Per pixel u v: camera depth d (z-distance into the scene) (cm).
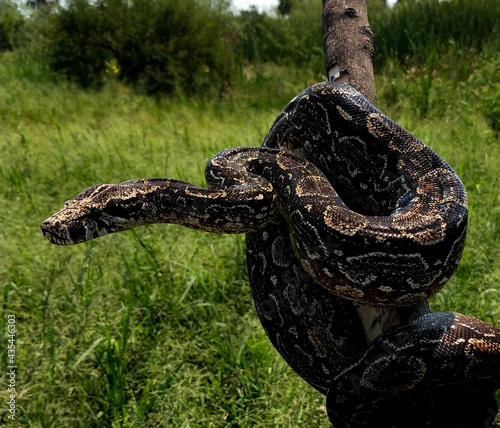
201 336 627
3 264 725
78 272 697
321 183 416
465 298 634
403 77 1770
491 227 775
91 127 1576
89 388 538
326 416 508
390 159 428
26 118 1675
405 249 348
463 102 1458
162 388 534
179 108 1880
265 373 563
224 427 518
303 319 436
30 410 509
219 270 748
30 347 572
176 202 441
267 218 435
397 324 368
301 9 2745
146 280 715
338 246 361
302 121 484
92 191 467
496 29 1795
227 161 474
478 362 329
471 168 995
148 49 2125
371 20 2111
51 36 2227
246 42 2619
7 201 947
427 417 348
